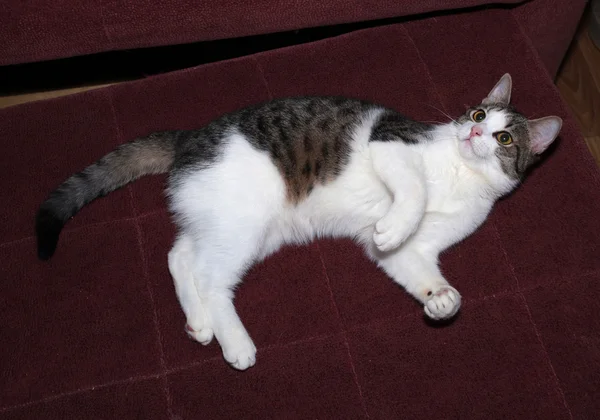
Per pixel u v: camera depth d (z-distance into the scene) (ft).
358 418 3.77
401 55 4.66
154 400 3.76
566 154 4.38
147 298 3.99
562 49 5.10
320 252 4.17
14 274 4.01
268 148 3.87
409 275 3.95
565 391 3.84
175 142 4.07
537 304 4.02
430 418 3.77
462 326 3.97
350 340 3.94
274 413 3.76
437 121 4.48
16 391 3.76
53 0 4.20
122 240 4.12
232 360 3.78
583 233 4.18
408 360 3.89
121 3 4.24
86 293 3.99
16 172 4.28
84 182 4.00
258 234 3.94
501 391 3.84
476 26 4.74
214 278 3.87
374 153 3.84
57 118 4.45
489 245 4.17
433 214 3.98
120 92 4.54
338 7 4.43
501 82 4.14
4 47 4.27
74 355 3.85
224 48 5.27
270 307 4.01
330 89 4.57
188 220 3.95
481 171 4.00
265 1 4.34
